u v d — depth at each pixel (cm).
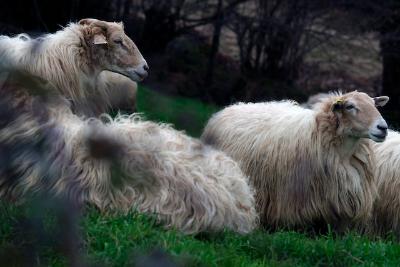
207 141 1097
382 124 952
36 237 690
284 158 995
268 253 815
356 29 2367
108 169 796
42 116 816
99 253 707
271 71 2400
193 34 2423
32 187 791
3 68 816
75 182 791
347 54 2569
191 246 746
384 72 2278
